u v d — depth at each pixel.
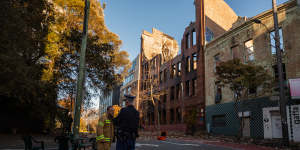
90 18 20.19
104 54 17.17
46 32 14.55
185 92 30.97
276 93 17.05
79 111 6.11
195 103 27.86
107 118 5.51
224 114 22.45
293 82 15.12
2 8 8.64
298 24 16.53
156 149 10.44
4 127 19.73
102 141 5.29
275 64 17.73
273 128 17.16
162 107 37.84
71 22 18.53
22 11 10.88
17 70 8.84
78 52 16.25
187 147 11.44
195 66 30.03
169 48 41.97
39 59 15.89
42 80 14.28
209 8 29.27
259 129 18.16
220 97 23.44
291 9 17.16
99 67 16.45
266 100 17.81
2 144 11.15
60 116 15.57
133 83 52.78
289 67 16.64
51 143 12.37
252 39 20.44
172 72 36.69
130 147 4.09
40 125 22.38
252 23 20.45
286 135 12.02
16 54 9.09
